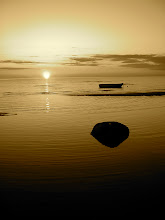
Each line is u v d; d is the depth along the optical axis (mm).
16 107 36656
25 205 8945
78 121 24953
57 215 8344
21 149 15500
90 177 11211
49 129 21266
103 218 8188
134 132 19703
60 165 12766
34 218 8172
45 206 8906
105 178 11141
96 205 8961
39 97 52906
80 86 94438
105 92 62531
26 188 10219
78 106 37094
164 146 15891
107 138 17344
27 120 25781
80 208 8758
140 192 9820
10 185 10508
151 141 17078
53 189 10148
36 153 14688
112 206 8867
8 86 100750
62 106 37312
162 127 21500
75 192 9844
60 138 18156
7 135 19234
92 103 40781
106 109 33656
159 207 8766
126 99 46656
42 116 28391
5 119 26516
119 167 12398
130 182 10664
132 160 13391
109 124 18609
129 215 8328
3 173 11734
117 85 79562
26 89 80875
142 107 35344
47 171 11969
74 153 14656
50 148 15703
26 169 12219
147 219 8102
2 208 8750
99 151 15031
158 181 10789
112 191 9938
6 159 13656
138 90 67125
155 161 13234
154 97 49781
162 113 29656
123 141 17125
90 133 19594
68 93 61812
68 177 11273
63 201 9219
